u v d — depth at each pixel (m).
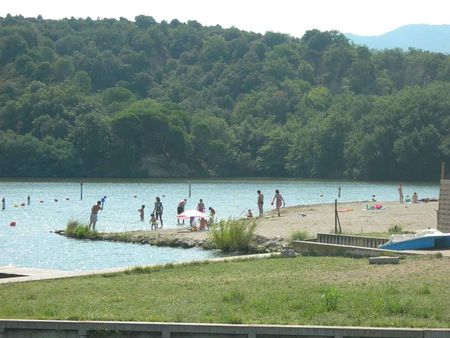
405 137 187.25
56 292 28.89
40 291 29.16
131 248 55.38
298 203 113.44
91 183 175.38
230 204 109.00
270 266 35.75
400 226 56.00
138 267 35.75
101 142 198.88
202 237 57.19
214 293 28.00
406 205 83.38
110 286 30.28
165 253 51.81
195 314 23.98
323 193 142.62
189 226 69.50
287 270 34.09
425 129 186.50
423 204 85.25
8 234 67.38
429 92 196.12
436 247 41.22
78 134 199.12
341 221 62.78
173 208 101.38
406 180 191.38
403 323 22.48
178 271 34.91
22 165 192.62
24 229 72.81
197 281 31.31
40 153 193.75
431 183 181.62
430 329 21.19
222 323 22.56
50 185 165.12
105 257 50.75
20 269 36.38
